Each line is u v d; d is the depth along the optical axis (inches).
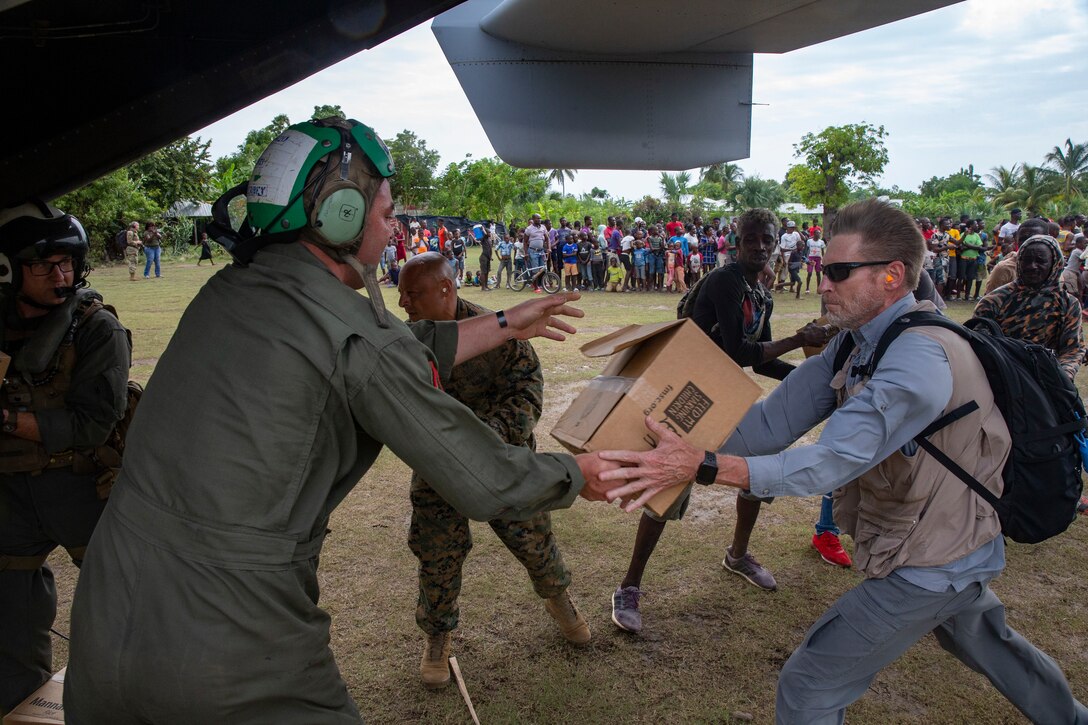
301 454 57.4
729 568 145.6
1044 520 75.2
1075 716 84.0
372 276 63.0
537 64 114.3
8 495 91.3
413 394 59.4
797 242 640.4
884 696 111.8
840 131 1087.0
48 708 86.7
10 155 90.4
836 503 85.4
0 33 76.5
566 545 160.2
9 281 87.0
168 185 1136.8
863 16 103.2
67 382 90.6
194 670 54.4
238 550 55.4
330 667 62.7
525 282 709.9
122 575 56.3
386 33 91.4
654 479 69.6
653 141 120.0
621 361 84.5
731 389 72.2
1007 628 84.0
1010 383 74.0
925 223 626.5
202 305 61.6
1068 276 202.1
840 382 82.4
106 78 89.6
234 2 85.9
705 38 111.4
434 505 106.8
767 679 115.9
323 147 60.4
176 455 56.7
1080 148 2012.8
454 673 111.0
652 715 108.2
